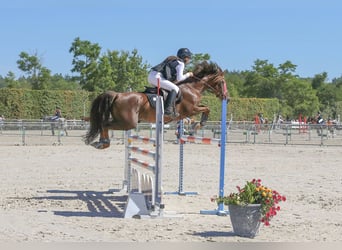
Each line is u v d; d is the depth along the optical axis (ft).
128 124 33.37
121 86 185.98
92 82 181.98
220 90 36.35
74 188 39.78
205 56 177.88
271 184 43.29
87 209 31.30
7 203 32.42
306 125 98.53
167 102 33.83
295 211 31.55
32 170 50.06
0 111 150.10
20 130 104.94
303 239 24.02
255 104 184.34
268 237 24.39
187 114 35.53
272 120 183.11
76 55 185.26
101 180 44.37
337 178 47.65
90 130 33.65
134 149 35.27
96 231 24.94
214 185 42.83
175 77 34.55
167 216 28.94
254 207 24.17
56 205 32.37
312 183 44.19
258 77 247.50
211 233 25.11
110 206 32.53
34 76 212.23
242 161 62.03
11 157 61.52
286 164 59.31
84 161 58.85
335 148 84.58
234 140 100.42
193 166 56.39
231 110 179.63
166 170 52.60
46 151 70.13
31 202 33.12
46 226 25.75
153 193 29.37
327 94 291.17
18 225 25.75
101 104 33.47
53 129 98.27
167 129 111.65
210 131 115.24
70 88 256.32
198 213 30.91
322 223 27.99
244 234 24.31
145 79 188.75
